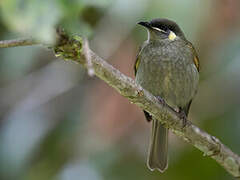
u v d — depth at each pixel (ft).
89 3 18.04
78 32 18.08
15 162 35.60
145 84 33.01
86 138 37.27
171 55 32.30
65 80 40.93
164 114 26.18
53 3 16.71
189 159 36.76
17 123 37.45
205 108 37.60
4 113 40.47
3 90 40.86
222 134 35.91
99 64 22.35
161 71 32.32
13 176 35.42
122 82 23.35
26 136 36.81
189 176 36.81
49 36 16.63
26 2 16.33
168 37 32.78
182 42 32.94
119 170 36.11
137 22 33.37
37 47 36.81
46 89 40.52
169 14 27.14
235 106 36.37
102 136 36.65
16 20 16.35
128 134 35.94
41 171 36.94
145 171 36.24
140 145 36.06
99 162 36.32
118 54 36.73
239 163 27.09
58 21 17.10
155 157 33.04
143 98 24.77
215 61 35.96
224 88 36.65
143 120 35.55
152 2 27.35
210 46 35.60
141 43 34.30
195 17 27.30
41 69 41.45
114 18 30.14
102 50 37.52
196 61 33.81
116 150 36.32
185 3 27.14
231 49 35.17
